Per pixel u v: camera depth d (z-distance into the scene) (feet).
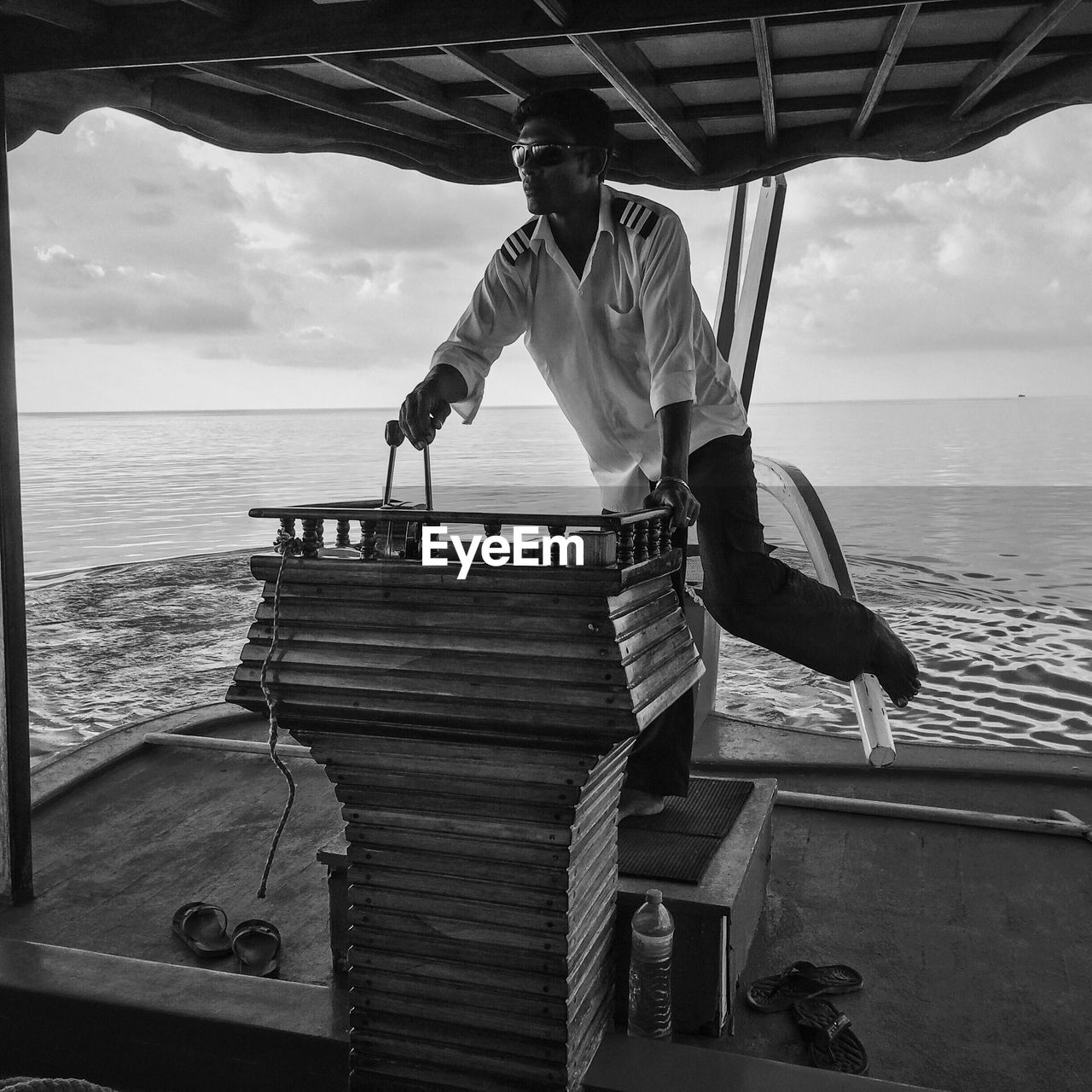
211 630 31.91
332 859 8.05
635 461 9.17
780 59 9.69
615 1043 7.11
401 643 6.17
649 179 12.67
